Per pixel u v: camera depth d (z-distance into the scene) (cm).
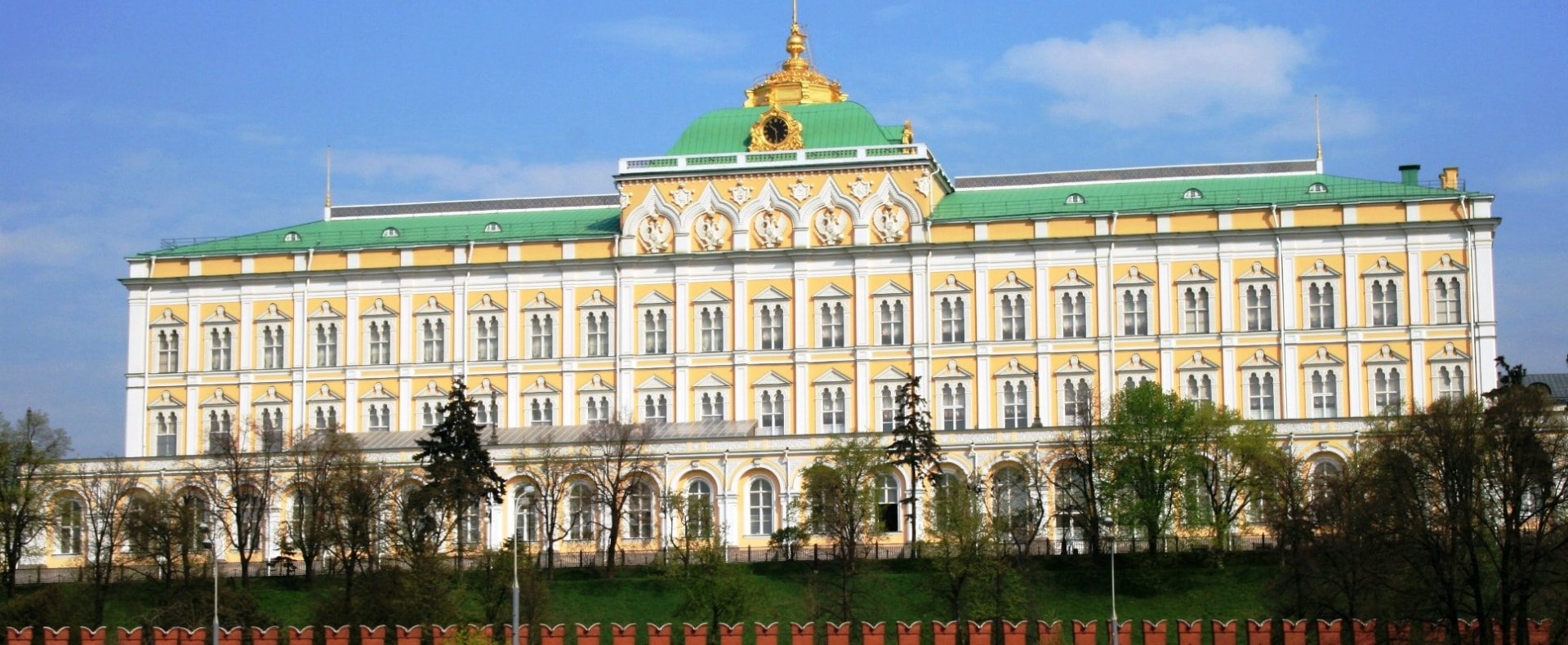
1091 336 16350
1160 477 13938
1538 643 11481
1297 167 16962
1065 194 17038
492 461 15438
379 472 14588
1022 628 12156
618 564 14688
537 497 14812
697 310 16838
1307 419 14988
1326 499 12838
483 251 17188
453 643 12119
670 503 14588
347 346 17200
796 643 12162
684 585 13275
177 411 17338
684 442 15362
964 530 13162
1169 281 16325
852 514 13600
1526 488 11631
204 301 17412
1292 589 12444
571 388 16925
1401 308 16012
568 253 17075
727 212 16875
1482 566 12388
